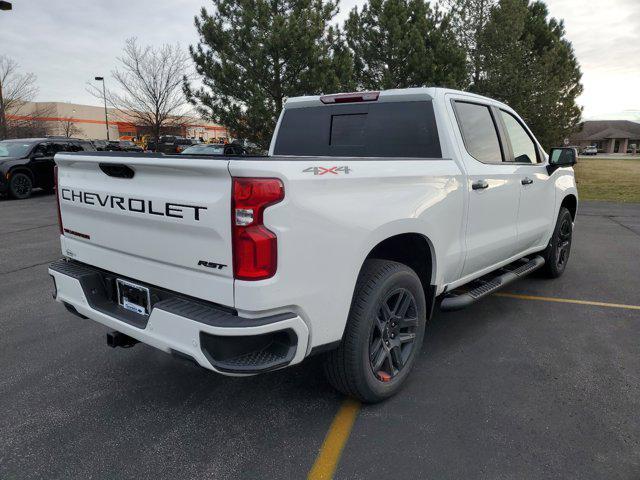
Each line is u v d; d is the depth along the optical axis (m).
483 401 3.09
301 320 2.39
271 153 4.59
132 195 2.61
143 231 2.62
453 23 19.45
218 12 15.95
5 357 3.74
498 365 3.59
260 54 14.88
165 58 24.28
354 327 2.77
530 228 4.72
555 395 3.16
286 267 2.29
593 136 111.38
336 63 15.49
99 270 3.04
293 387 3.28
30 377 3.43
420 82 16.30
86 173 2.96
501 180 4.02
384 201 2.80
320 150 4.28
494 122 4.22
